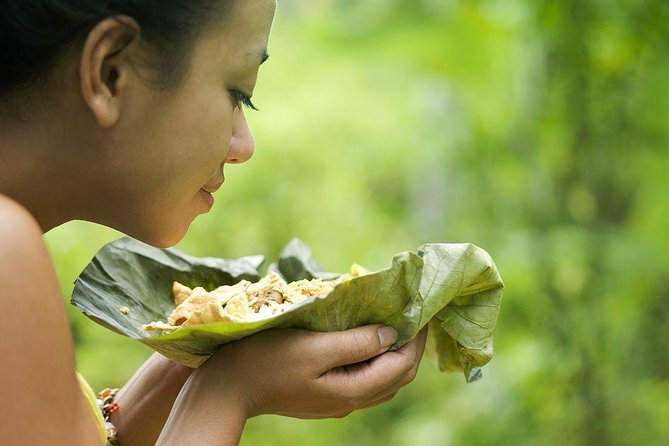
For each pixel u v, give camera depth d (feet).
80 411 3.20
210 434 3.63
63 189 3.66
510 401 12.84
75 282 4.45
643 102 11.62
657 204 12.15
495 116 13.05
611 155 11.85
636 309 11.83
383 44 13.38
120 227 3.84
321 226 17.22
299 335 3.82
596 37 11.41
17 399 2.99
